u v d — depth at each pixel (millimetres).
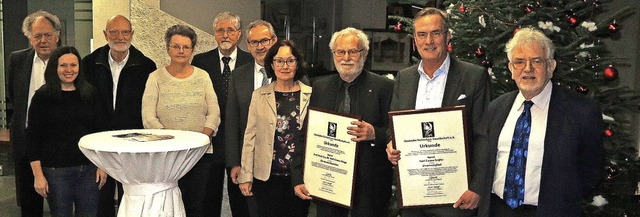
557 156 2525
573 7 3658
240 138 3598
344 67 3014
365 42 3051
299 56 3305
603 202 3574
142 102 3725
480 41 3631
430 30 2795
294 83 3352
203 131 3680
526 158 2598
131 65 3967
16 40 6992
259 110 3320
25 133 4207
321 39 6785
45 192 3527
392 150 2865
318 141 3109
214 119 3707
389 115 2863
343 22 6871
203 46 5082
